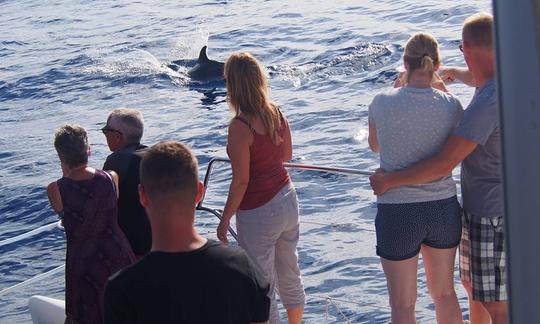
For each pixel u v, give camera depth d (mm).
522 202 2727
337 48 28078
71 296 6398
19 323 10680
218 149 19516
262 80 6848
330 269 11984
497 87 2781
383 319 10156
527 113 2705
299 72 25859
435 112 6164
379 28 29953
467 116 5996
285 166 8055
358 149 18281
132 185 6977
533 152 2703
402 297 6430
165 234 4207
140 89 26375
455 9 30859
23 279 13062
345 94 23078
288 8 35969
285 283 7531
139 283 4117
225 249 4262
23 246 14484
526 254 2729
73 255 6336
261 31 32375
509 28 2719
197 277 4137
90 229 6297
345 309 10531
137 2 42562
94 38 34750
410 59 6254
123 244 6410
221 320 4156
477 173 6227
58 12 42156
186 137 20703
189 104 24141
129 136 7160
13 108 25297
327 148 18500
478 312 6707
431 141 6203
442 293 6520
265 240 7137
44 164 19516
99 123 22828
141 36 34156
